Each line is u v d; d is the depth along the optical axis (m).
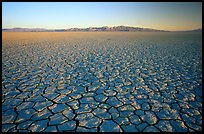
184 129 2.45
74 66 6.30
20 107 3.04
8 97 3.44
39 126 2.49
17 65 6.32
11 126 2.47
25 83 4.31
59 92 3.76
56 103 3.23
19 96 3.51
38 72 5.38
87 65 6.50
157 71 5.69
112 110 2.99
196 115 2.82
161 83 4.44
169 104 3.22
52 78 4.77
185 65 6.59
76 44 15.15
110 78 4.85
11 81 4.45
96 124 2.57
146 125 2.55
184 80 4.70
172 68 6.11
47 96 3.54
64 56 8.49
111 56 8.59
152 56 8.64
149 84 4.36
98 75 5.14
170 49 11.56
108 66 6.37
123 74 5.29
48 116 2.76
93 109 3.03
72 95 3.61
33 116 2.75
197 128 2.47
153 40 20.67
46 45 14.05
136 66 6.40
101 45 14.25
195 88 4.07
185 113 2.88
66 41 19.02
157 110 2.99
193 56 8.66
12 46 12.79
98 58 8.02
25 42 17.05
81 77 4.91
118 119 2.71
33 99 3.38
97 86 4.18
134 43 16.30
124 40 20.69
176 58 8.09
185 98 3.49
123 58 8.05
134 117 2.77
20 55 8.58
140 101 3.36
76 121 2.64
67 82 4.45
